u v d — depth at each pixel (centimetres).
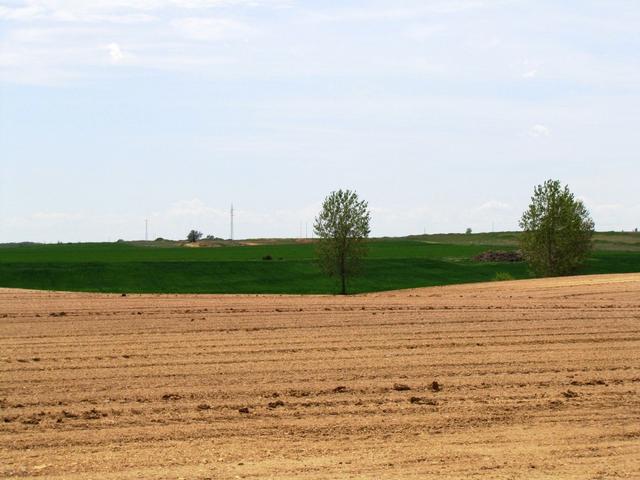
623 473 1426
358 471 1426
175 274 10169
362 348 2691
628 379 2242
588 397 2030
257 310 3644
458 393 2067
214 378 2211
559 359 2527
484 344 2791
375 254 14675
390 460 1499
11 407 1891
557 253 8562
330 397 2009
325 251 8106
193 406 1906
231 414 1838
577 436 1681
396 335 2958
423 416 1838
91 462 1473
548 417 1838
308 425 1748
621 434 1695
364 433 1695
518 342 2834
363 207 8169
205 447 1581
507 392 2083
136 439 1633
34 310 3612
